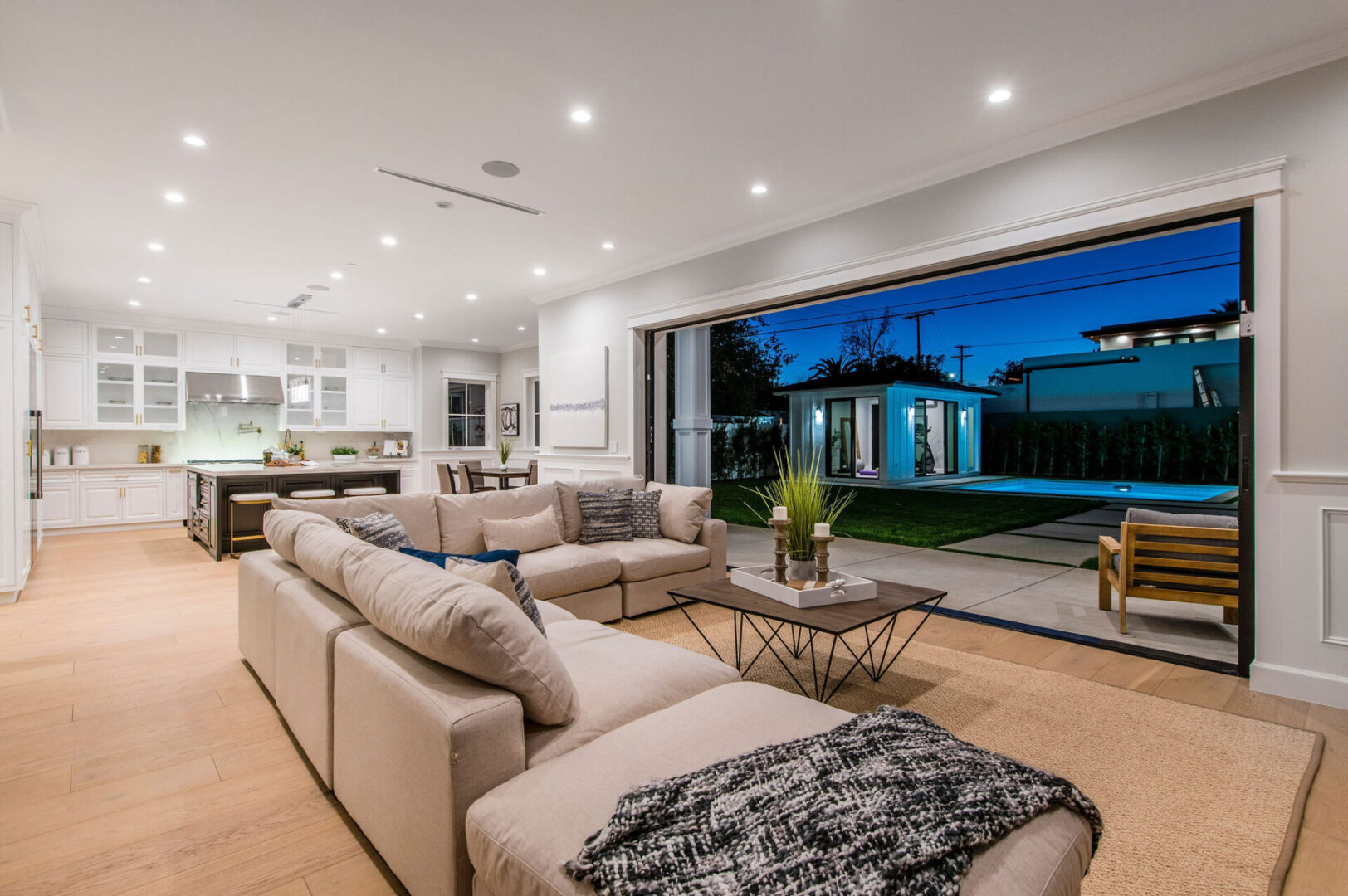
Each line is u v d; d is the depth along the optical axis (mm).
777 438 12852
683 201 4027
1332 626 2473
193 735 2307
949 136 3201
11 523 4133
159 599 4270
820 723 1454
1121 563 3404
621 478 4609
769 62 2584
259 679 2760
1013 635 3412
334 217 4285
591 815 1124
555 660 1480
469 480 6750
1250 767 2027
